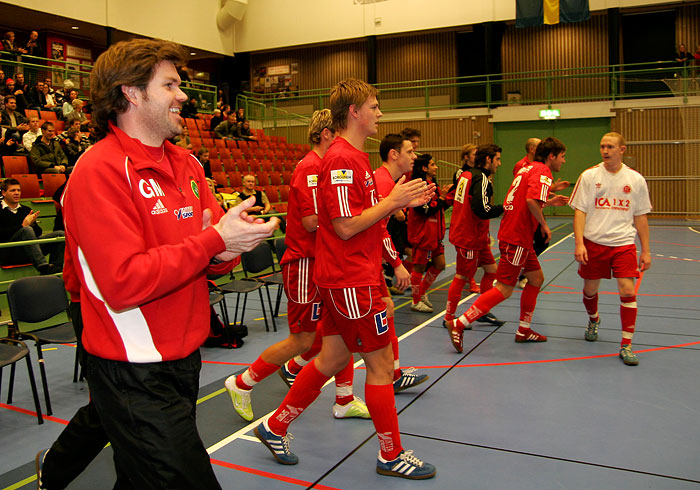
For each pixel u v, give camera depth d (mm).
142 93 1704
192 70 22875
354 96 2697
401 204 2516
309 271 3350
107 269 1499
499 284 4812
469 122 19797
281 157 17922
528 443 3162
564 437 3229
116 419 1680
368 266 2664
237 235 1607
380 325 2670
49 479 2234
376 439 3307
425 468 2787
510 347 5047
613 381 4129
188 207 1836
